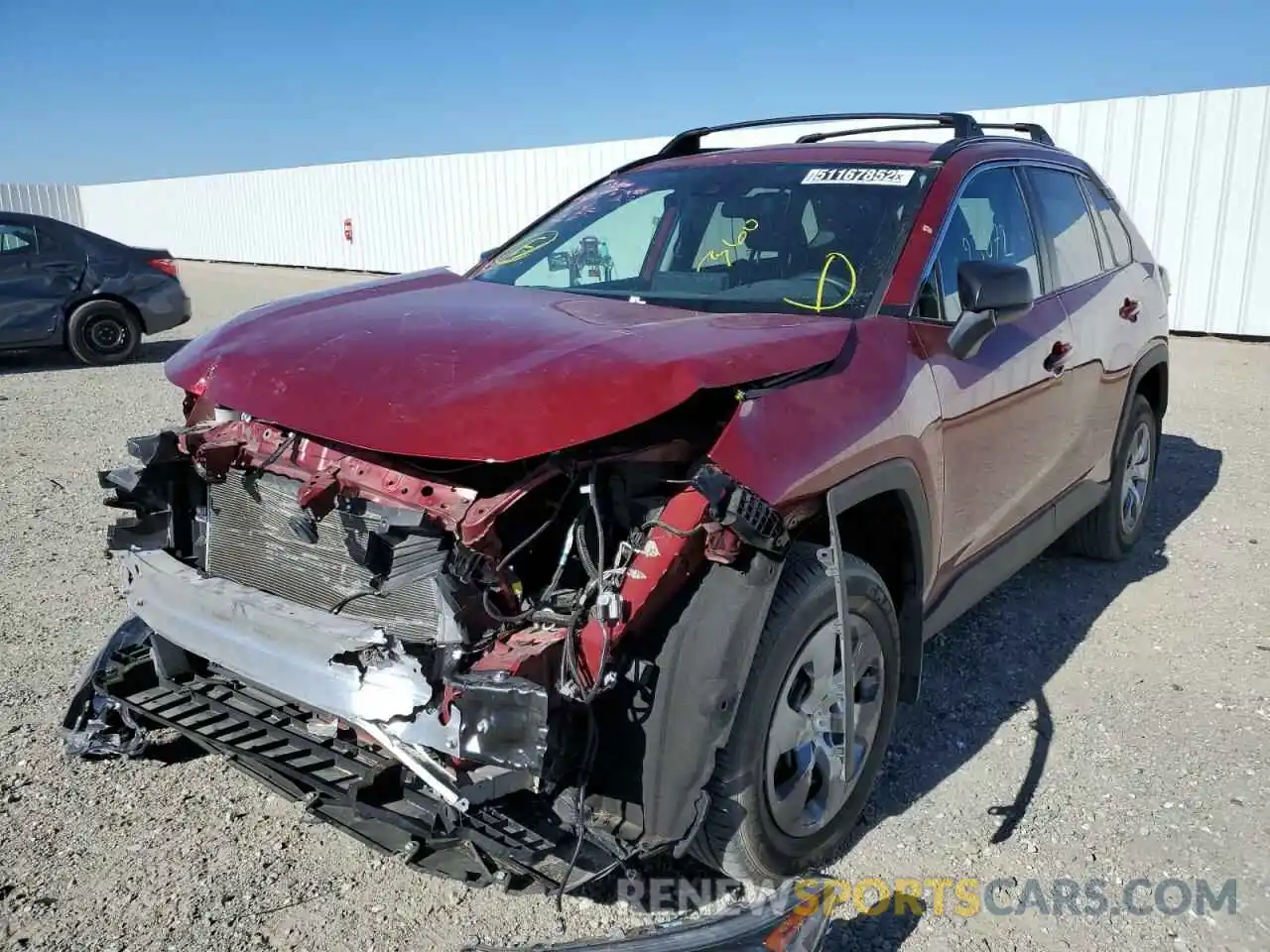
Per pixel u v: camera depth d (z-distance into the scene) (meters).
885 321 3.22
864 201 3.68
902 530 3.14
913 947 2.71
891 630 3.12
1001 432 3.69
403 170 23.73
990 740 3.75
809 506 2.62
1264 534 5.97
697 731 2.44
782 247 3.61
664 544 2.42
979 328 3.31
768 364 2.67
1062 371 4.14
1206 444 7.97
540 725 2.19
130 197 36.47
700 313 3.24
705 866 2.85
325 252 27.42
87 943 2.66
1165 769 3.55
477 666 2.28
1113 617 4.83
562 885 2.29
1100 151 13.06
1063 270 4.48
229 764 3.18
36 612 4.68
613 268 3.90
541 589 2.54
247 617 2.66
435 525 2.45
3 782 3.35
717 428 2.62
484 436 2.36
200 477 3.00
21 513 6.23
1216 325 12.62
